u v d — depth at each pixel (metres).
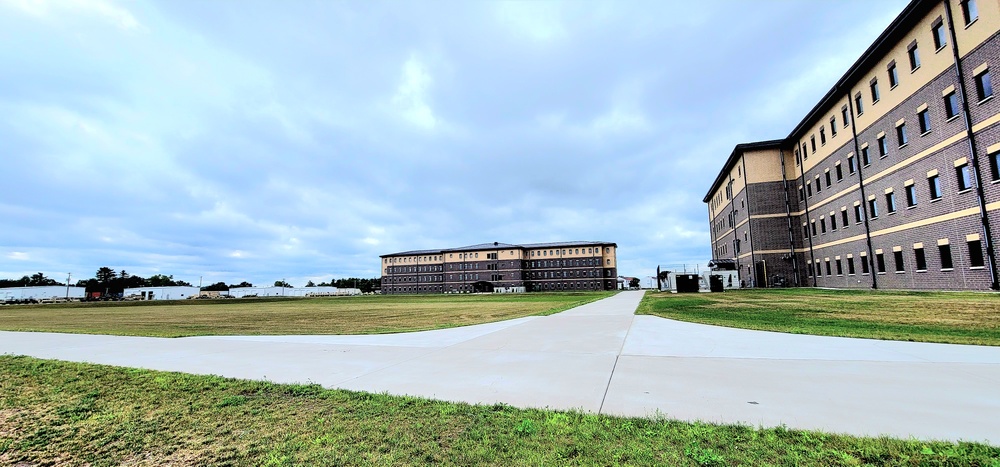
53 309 49.53
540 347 9.59
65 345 11.90
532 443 3.92
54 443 4.41
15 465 3.92
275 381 6.82
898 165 25.92
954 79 21.16
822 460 3.40
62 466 3.86
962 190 20.88
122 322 22.64
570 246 121.44
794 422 4.29
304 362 8.45
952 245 21.56
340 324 18.16
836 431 4.01
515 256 120.81
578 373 6.84
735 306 19.17
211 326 18.23
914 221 24.55
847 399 5.02
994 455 3.37
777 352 8.09
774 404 4.91
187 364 8.52
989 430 3.95
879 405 4.77
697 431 4.05
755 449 3.62
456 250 126.56
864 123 29.70
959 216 21.03
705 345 9.13
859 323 12.05
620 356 8.18
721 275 41.41
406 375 7.04
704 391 5.54
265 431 4.54
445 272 126.75
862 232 30.41
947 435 3.86
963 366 6.53
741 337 10.15
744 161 45.66
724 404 4.96
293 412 5.16
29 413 5.50
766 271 43.56
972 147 20.02
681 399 5.21
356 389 6.21
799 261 42.41
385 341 11.41
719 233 63.34
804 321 12.90
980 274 19.78
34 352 10.75
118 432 4.66
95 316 30.11
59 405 5.82
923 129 23.72
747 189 45.19
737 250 51.25
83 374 7.83
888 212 27.19
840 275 34.09
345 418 4.86
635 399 5.28
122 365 8.62
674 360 7.62
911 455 3.42
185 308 44.06
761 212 44.41
